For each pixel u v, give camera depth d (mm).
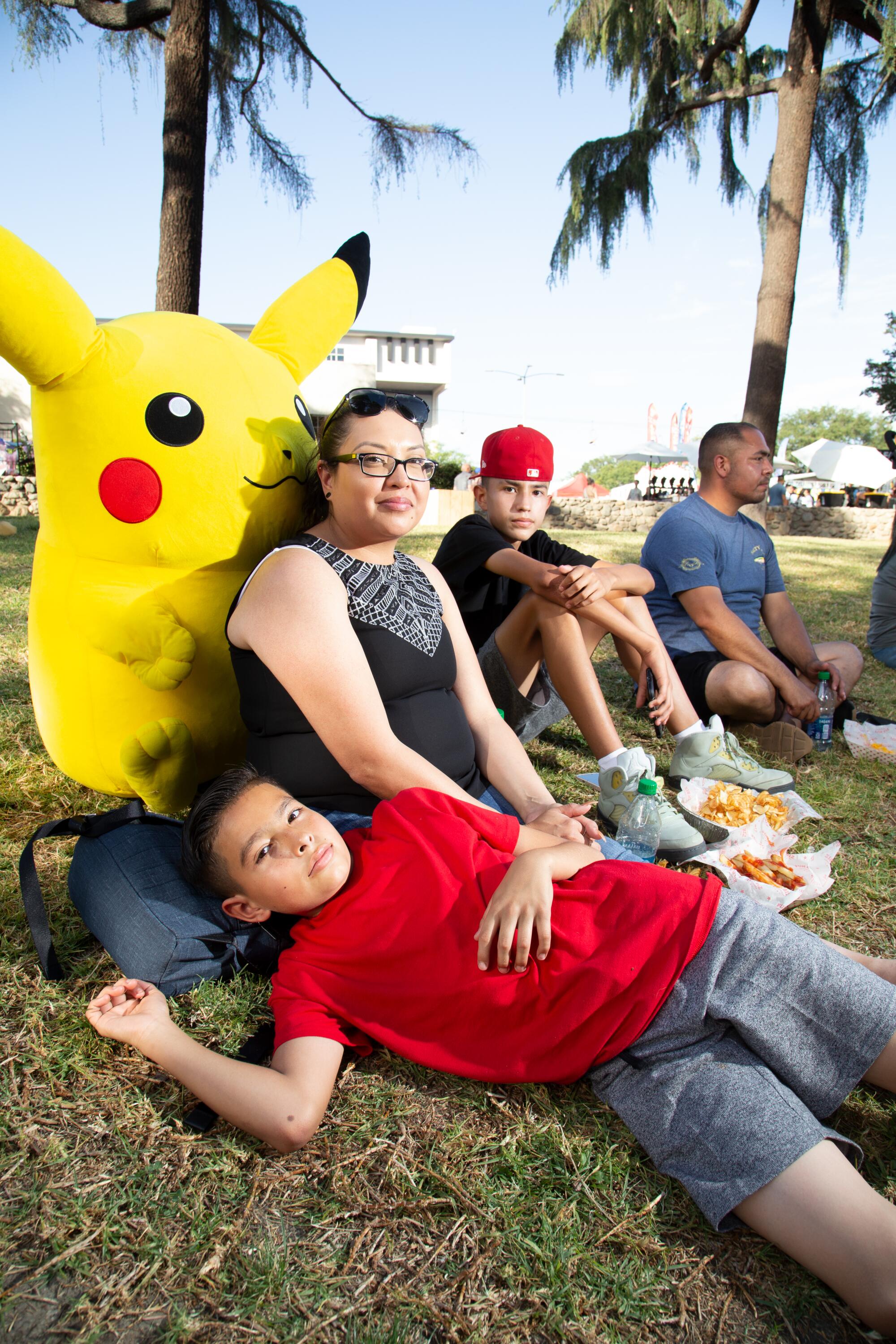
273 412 2225
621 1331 1206
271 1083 1463
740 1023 1469
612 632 2988
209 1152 1473
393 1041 1606
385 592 2004
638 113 13961
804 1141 1285
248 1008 1810
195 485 2088
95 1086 1602
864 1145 1527
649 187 14016
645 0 12703
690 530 3684
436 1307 1220
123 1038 1554
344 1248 1309
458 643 2309
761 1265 1312
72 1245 1283
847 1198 1233
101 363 2016
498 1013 1570
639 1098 1464
